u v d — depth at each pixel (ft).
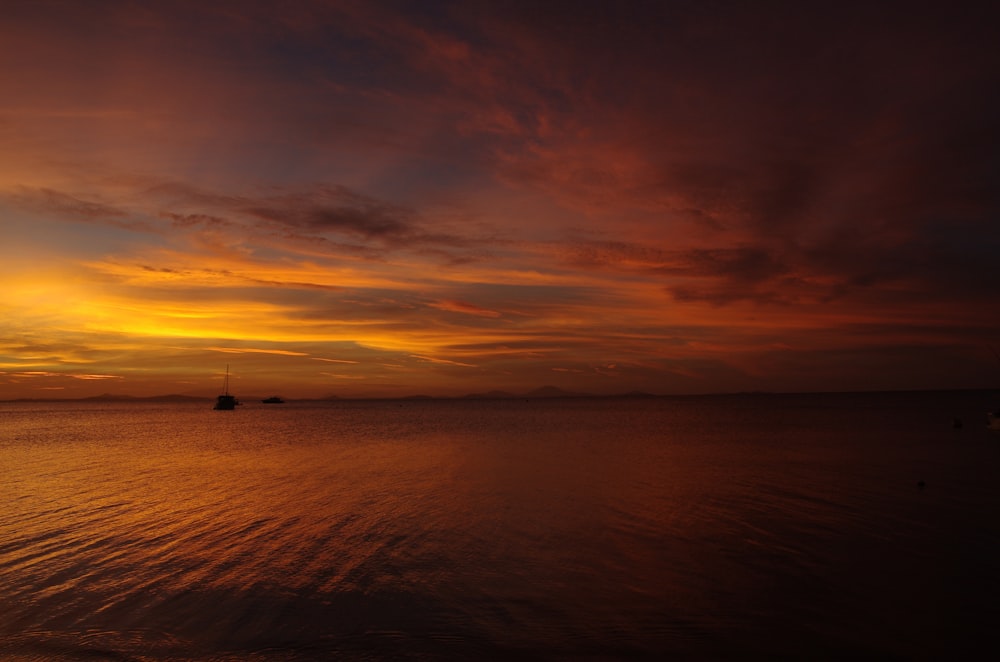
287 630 34.30
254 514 63.77
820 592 39.42
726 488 77.10
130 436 197.16
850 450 122.11
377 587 41.06
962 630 33.88
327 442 159.84
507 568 44.96
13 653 31.42
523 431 202.08
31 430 241.55
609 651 31.73
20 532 56.34
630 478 86.89
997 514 60.34
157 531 56.49
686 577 42.55
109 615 36.37
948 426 192.85
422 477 90.43
